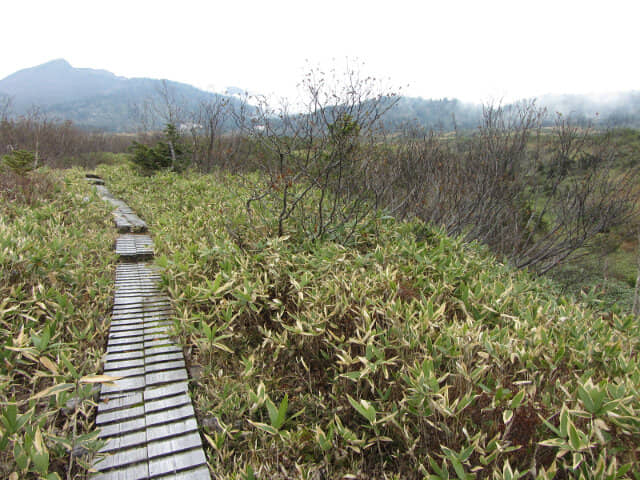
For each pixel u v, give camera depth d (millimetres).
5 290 3154
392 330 2688
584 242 6445
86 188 8883
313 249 4527
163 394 2527
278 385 2920
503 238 7219
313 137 5078
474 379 2113
